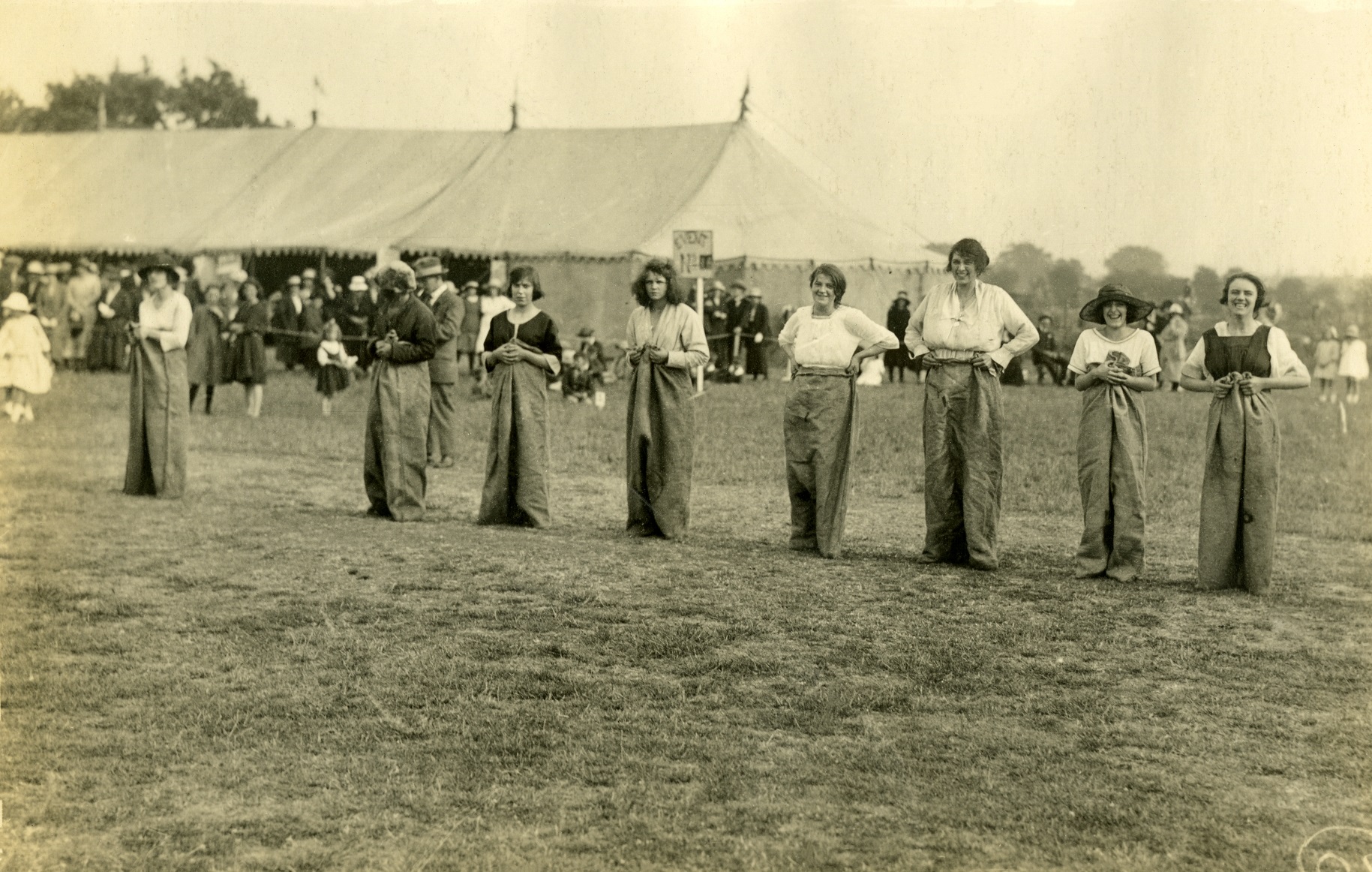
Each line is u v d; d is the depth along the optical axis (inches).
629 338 355.9
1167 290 881.5
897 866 148.6
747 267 1010.7
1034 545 352.8
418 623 254.2
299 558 314.8
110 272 925.2
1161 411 752.3
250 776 173.8
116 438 553.6
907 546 350.0
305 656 229.8
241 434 583.5
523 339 365.4
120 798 165.6
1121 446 302.8
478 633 247.3
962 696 213.2
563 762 179.6
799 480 334.6
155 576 292.2
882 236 1048.2
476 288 970.7
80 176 1077.1
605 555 326.0
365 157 1164.5
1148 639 249.1
